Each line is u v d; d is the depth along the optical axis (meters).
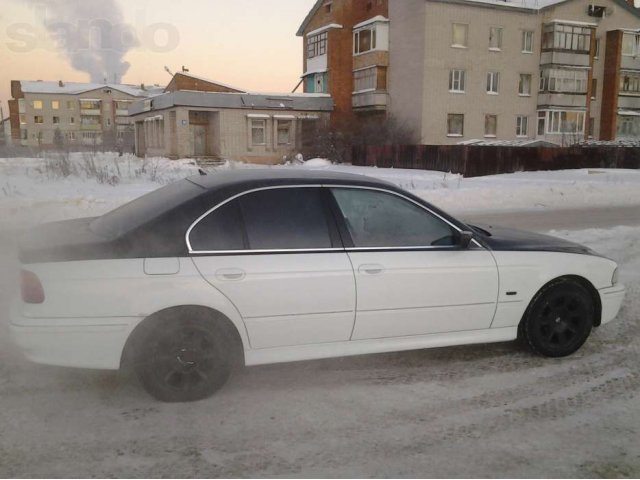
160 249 3.52
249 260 3.63
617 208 14.76
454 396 3.77
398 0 38.28
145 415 3.44
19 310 3.49
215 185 3.83
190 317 3.54
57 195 13.59
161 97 37.78
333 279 3.77
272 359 3.77
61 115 90.88
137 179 18.44
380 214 4.03
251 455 3.03
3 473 2.82
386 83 40.03
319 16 44.53
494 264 4.18
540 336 4.38
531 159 29.16
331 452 3.07
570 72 40.28
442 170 30.70
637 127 46.09
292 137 39.62
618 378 4.08
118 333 3.43
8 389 3.75
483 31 37.78
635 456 3.08
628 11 43.75
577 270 4.43
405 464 2.96
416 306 4.00
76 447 3.08
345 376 4.06
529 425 3.39
